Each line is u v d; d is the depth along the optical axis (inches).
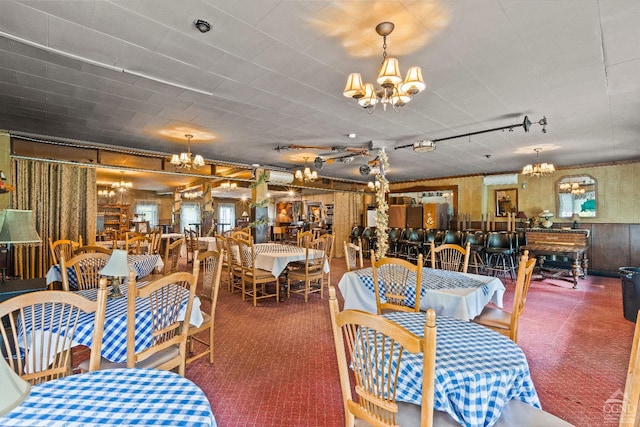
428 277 122.7
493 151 246.2
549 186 311.4
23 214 95.3
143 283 115.6
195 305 95.7
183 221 567.8
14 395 30.4
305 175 276.2
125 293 100.1
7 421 39.6
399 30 90.3
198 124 180.7
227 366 107.3
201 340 126.8
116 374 51.6
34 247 197.5
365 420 51.8
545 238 267.0
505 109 154.2
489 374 51.2
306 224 506.3
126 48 99.8
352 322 50.9
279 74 118.4
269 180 313.3
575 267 229.3
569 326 146.4
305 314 163.2
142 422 39.6
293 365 108.2
